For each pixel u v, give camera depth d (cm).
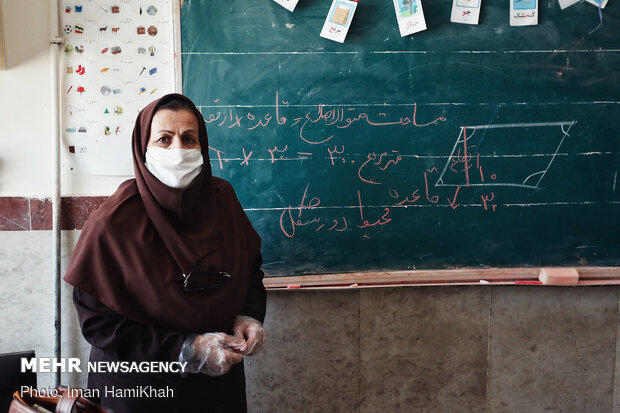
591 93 178
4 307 172
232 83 170
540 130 179
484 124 177
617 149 181
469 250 182
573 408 190
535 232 183
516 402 190
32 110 167
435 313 185
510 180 180
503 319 187
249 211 176
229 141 173
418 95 175
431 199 180
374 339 185
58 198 166
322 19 170
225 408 124
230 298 123
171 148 122
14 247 170
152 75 170
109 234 113
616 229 184
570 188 182
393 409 189
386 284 181
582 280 184
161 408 115
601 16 175
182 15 166
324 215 178
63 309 174
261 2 168
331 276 179
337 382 186
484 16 173
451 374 188
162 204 120
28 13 164
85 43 167
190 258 118
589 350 190
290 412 187
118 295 112
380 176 178
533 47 175
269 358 183
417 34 172
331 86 173
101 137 171
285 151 175
